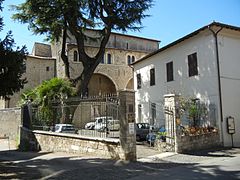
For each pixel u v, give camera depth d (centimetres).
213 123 1872
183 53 2233
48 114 1869
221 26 1888
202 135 1662
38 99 2036
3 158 1564
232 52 1980
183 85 2217
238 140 1875
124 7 2455
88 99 1520
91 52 4109
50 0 2350
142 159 1345
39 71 4131
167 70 2444
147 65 2800
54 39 2850
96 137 1429
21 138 2094
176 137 1527
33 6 2386
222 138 1795
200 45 2045
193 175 982
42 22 2530
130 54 4534
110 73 4303
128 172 1055
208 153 1509
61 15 2481
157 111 2580
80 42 2642
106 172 1055
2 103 3850
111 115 1371
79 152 1534
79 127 1568
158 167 1149
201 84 2022
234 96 1927
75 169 1116
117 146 1312
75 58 4044
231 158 1347
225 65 1927
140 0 2442
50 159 1416
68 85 2153
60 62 4100
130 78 4466
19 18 2497
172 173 1027
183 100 1884
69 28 2602
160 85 2548
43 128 1911
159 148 1639
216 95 1878
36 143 1916
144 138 2144
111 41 4497
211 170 1063
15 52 1155
